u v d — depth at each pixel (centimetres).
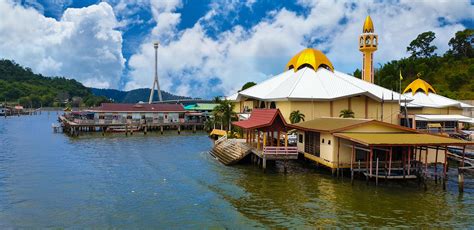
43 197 3098
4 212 2702
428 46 15762
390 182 3484
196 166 4434
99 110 9519
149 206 2833
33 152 5706
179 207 2797
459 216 2578
